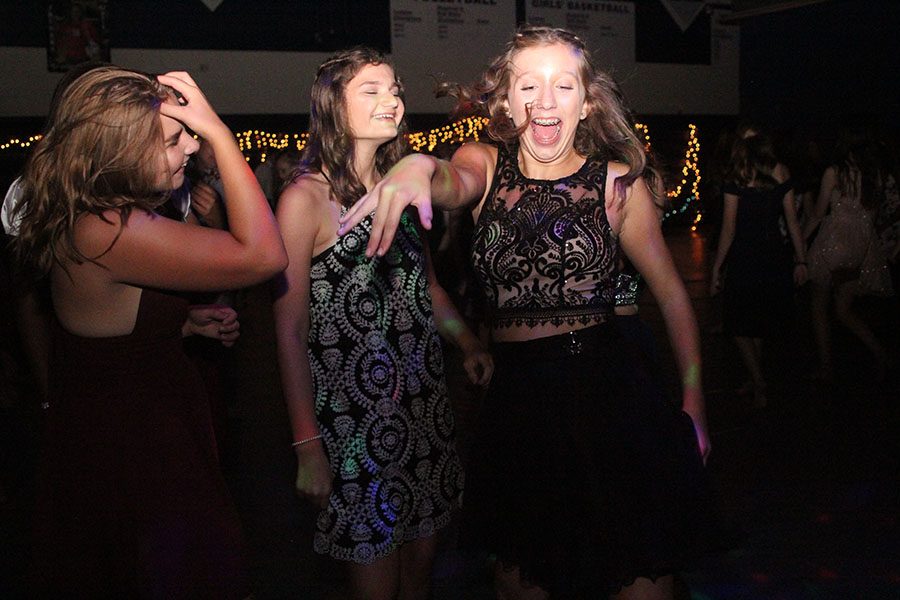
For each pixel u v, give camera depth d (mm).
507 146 2205
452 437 2441
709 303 8812
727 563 3189
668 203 2504
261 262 1790
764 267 5039
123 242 1705
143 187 1749
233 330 2199
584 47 2115
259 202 1800
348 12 13328
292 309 2207
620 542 2008
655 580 2025
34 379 2287
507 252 2137
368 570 2270
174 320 1837
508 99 2141
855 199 5551
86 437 1748
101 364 1760
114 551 1764
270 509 3836
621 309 2734
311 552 3402
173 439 1791
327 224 2244
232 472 4309
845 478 3982
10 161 11328
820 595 2945
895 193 5684
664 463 2059
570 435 2062
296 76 13172
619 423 2064
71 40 11562
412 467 2328
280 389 5961
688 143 16344
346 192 2234
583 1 15219
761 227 5051
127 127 1688
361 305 2264
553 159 2139
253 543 3494
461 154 2201
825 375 5699
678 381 5738
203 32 12469
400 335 2322
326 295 2252
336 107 2230
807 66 14992
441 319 2602
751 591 2982
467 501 2215
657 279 2221
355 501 2248
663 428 2088
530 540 2084
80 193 1687
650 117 16062
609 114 2139
